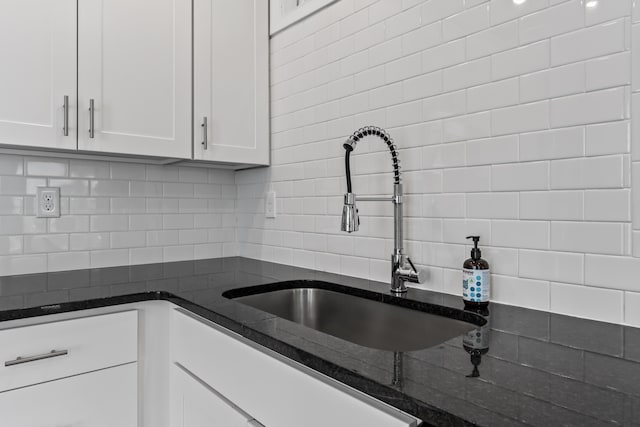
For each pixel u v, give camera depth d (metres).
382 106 1.36
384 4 1.35
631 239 0.85
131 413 1.24
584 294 0.91
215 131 1.71
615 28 0.86
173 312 1.28
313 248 1.65
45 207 1.58
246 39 1.81
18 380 1.04
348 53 1.48
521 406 0.52
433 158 1.21
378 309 1.21
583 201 0.91
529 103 1.00
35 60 1.30
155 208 1.85
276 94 1.85
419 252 1.25
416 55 1.25
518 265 1.02
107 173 1.72
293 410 0.77
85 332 1.15
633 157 0.84
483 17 1.09
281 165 1.82
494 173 1.07
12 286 1.32
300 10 1.70
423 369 0.64
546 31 0.97
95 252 1.69
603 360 0.68
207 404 1.06
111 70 1.45
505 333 0.83
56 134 1.34
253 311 1.01
